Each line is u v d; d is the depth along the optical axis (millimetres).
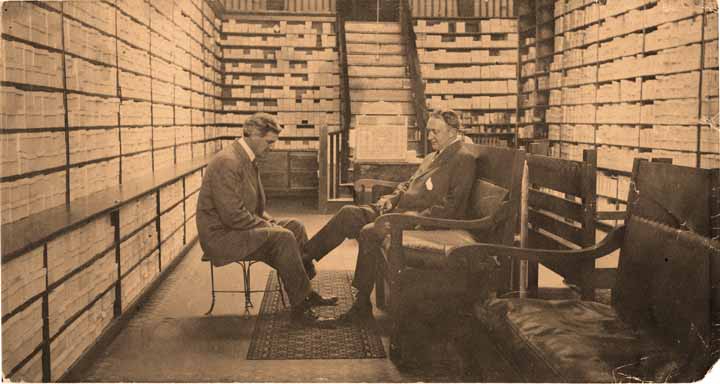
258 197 4113
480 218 3537
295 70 10820
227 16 10641
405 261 3211
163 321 3791
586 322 2260
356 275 3770
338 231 4152
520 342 2160
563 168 3861
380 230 3107
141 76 5219
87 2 3912
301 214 8609
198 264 5438
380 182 5320
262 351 3209
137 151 5062
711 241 1944
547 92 9469
